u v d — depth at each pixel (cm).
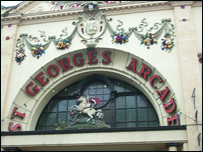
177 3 1653
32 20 1817
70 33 1731
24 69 1689
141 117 1614
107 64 1680
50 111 1731
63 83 1719
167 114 1476
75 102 1731
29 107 1648
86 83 1756
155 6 1694
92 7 1731
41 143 1411
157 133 1341
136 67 1620
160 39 1611
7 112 1586
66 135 1406
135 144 1348
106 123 1617
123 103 1669
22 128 1591
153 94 1552
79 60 1692
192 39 1546
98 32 1698
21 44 1761
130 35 1653
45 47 1723
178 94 1454
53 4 1880
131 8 1714
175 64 1530
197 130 1329
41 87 1694
